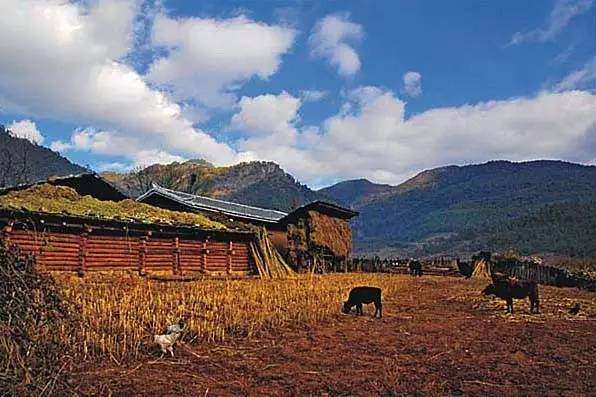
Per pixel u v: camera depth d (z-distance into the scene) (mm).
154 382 8953
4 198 24094
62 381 7164
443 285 32156
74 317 10422
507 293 18891
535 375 9969
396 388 8906
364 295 17156
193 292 19922
